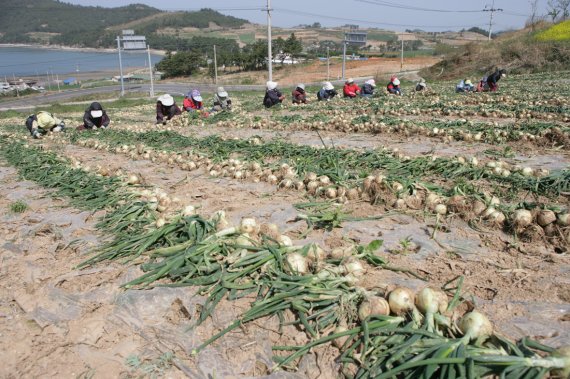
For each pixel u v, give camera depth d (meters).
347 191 5.83
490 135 9.32
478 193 5.30
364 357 2.73
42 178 7.75
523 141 8.96
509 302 3.39
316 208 5.56
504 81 26.69
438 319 2.86
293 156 8.16
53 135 13.91
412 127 10.64
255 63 80.19
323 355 2.93
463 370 2.40
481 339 2.66
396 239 4.62
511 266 3.96
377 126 11.16
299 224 5.18
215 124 14.72
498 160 7.72
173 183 7.32
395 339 2.79
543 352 2.71
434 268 4.00
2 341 3.35
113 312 3.57
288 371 2.88
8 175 8.55
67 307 3.69
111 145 11.04
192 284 3.73
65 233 5.23
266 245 3.98
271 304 3.33
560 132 8.55
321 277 3.50
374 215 5.28
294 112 17.14
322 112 15.80
